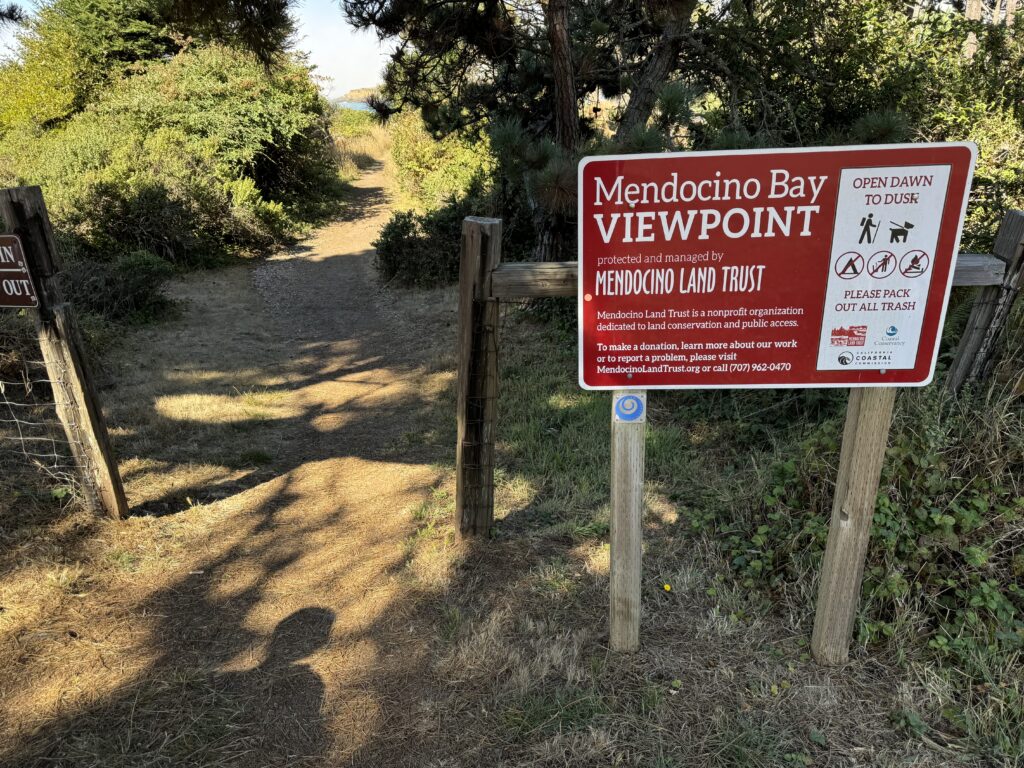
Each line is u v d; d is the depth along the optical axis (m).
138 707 2.63
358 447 5.95
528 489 4.43
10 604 3.26
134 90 19.20
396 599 3.29
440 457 5.45
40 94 21.03
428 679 2.73
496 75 10.11
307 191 22.06
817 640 2.66
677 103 6.09
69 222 13.35
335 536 4.08
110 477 4.05
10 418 5.89
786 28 7.54
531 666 2.72
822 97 7.98
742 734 2.33
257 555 3.86
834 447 3.35
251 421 6.61
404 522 4.18
